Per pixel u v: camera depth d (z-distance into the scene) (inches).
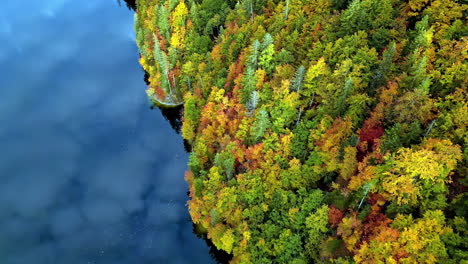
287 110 2664.9
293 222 2402.8
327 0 3174.2
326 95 2546.8
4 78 4520.2
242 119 2822.3
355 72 2532.0
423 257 1849.2
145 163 3631.9
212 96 3157.0
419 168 1942.7
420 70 2319.1
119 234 3102.9
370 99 2406.5
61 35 5221.5
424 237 1877.5
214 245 2962.6
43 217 3221.0
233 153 2785.4
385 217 2059.5
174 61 3892.7
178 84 3932.1
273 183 2566.4
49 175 3540.8
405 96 2204.7
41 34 5221.5
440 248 1834.4
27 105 4220.0
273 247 2440.9
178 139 3860.7
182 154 3708.2
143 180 3486.7
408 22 2817.4
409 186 1990.7
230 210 2610.7
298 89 2659.9
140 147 3784.5
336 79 2539.4
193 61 3727.9
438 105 2241.6
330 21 2938.0
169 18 4065.0
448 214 2001.7
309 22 3075.8
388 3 2817.4
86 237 3088.1
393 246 1918.1
